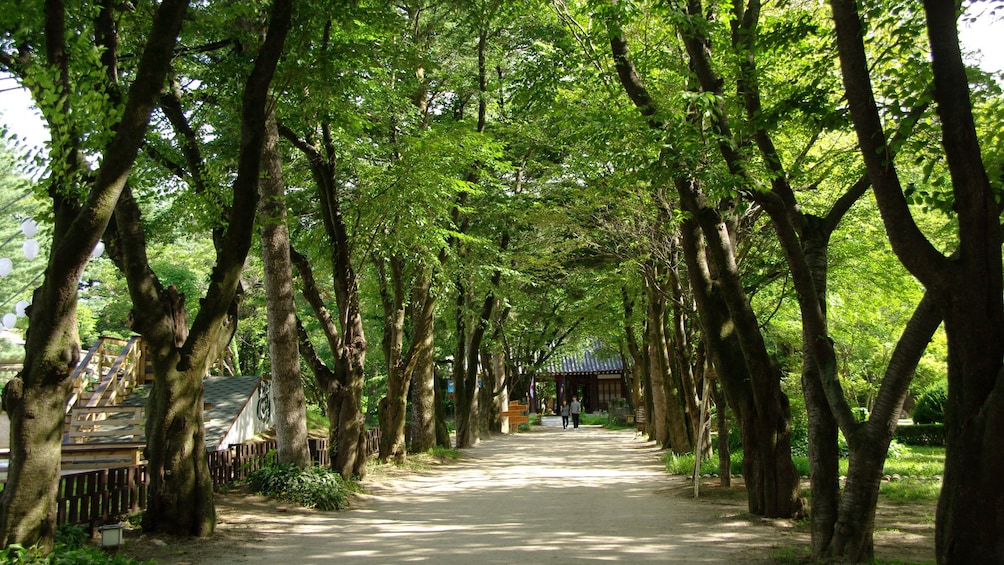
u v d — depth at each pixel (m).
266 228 13.01
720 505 11.92
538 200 19.03
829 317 18.44
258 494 11.92
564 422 43.75
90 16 8.33
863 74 5.68
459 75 18.17
